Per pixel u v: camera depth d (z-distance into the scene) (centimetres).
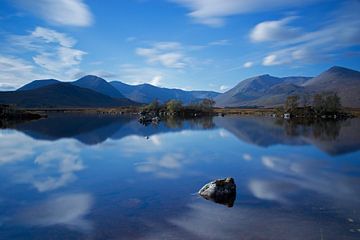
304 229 1791
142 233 1766
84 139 6569
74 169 3566
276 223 1884
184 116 19038
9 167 3681
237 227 1830
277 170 3491
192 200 2358
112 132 8200
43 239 1708
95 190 2681
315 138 6838
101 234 1762
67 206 2255
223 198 2403
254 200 2347
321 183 2894
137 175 3241
